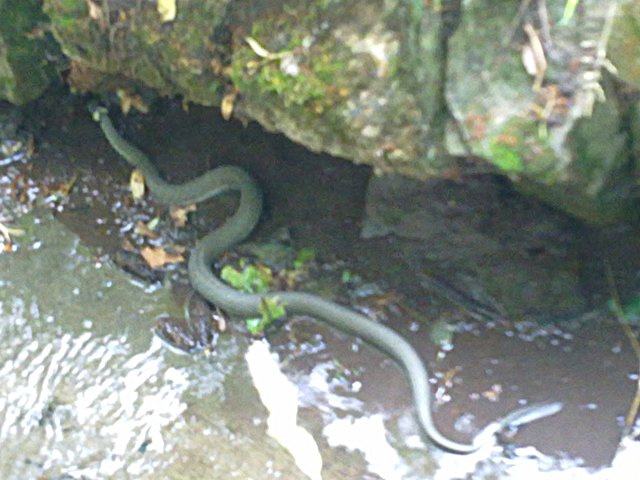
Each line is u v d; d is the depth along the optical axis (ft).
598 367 5.30
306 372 5.43
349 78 4.85
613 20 4.56
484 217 5.55
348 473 5.10
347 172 5.91
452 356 5.42
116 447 5.23
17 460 5.21
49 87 6.30
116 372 5.47
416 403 5.22
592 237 5.47
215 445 5.21
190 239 5.92
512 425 5.19
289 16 4.93
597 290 5.44
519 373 5.33
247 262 5.79
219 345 5.54
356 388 5.36
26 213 6.05
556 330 5.42
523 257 5.51
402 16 4.74
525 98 4.66
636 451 5.06
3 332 5.63
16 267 5.85
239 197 6.02
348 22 4.82
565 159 4.72
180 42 5.24
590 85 4.62
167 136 6.23
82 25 5.43
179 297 5.71
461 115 4.74
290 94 4.98
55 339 5.59
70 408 5.37
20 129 6.31
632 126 4.83
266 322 5.58
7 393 5.43
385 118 4.88
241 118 5.47
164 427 5.28
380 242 5.73
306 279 5.71
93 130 6.29
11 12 5.85
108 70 5.63
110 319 5.65
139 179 6.11
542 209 5.47
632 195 5.16
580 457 5.08
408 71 4.79
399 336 5.40
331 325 5.55
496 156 4.72
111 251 5.89
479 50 4.70
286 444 5.20
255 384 5.40
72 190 6.12
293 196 5.94
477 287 5.55
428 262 5.64
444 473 5.08
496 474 5.07
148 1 5.22
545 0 4.62
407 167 4.99
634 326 5.35
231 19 5.08
